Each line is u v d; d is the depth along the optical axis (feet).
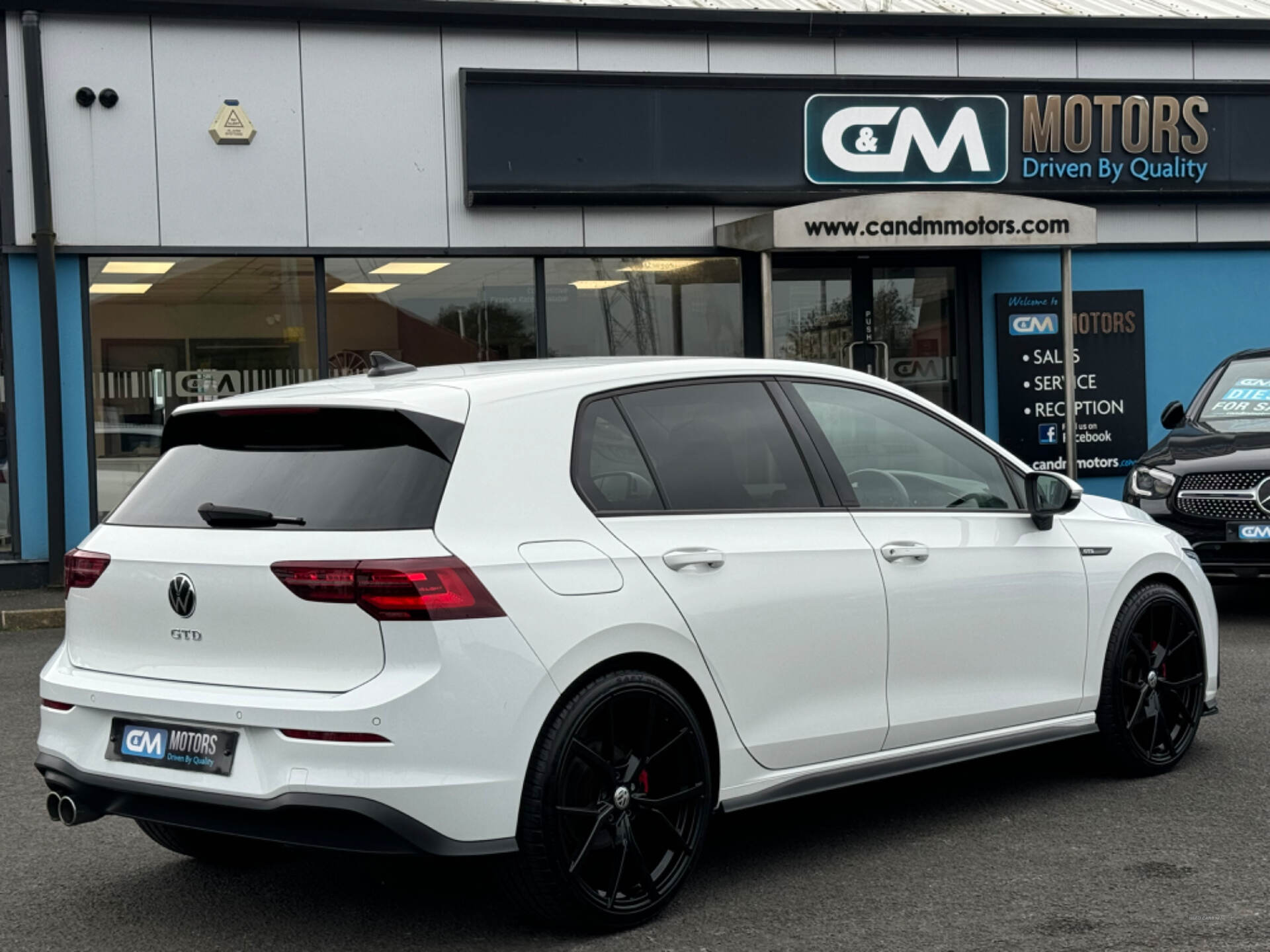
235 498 13.88
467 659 12.66
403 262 42.93
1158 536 19.90
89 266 40.55
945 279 47.80
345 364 42.57
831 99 44.91
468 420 13.65
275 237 41.68
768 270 42.50
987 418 48.03
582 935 13.70
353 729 12.36
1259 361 36.01
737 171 44.42
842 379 17.16
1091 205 48.03
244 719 12.79
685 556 14.44
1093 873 15.25
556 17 43.09
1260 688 24.90
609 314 44.57
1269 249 49.55
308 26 41.60
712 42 44.68
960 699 16.98
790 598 15.23
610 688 13.60
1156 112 47.57
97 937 13.99
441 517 13.03
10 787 19.90
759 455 15.80
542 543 13.52
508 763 12.83
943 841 16.60
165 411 41.27
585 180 43.39
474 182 42.57
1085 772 19.66
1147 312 48.83
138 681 13.73
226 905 14.90
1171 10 50.85
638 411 15.03
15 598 38.37
